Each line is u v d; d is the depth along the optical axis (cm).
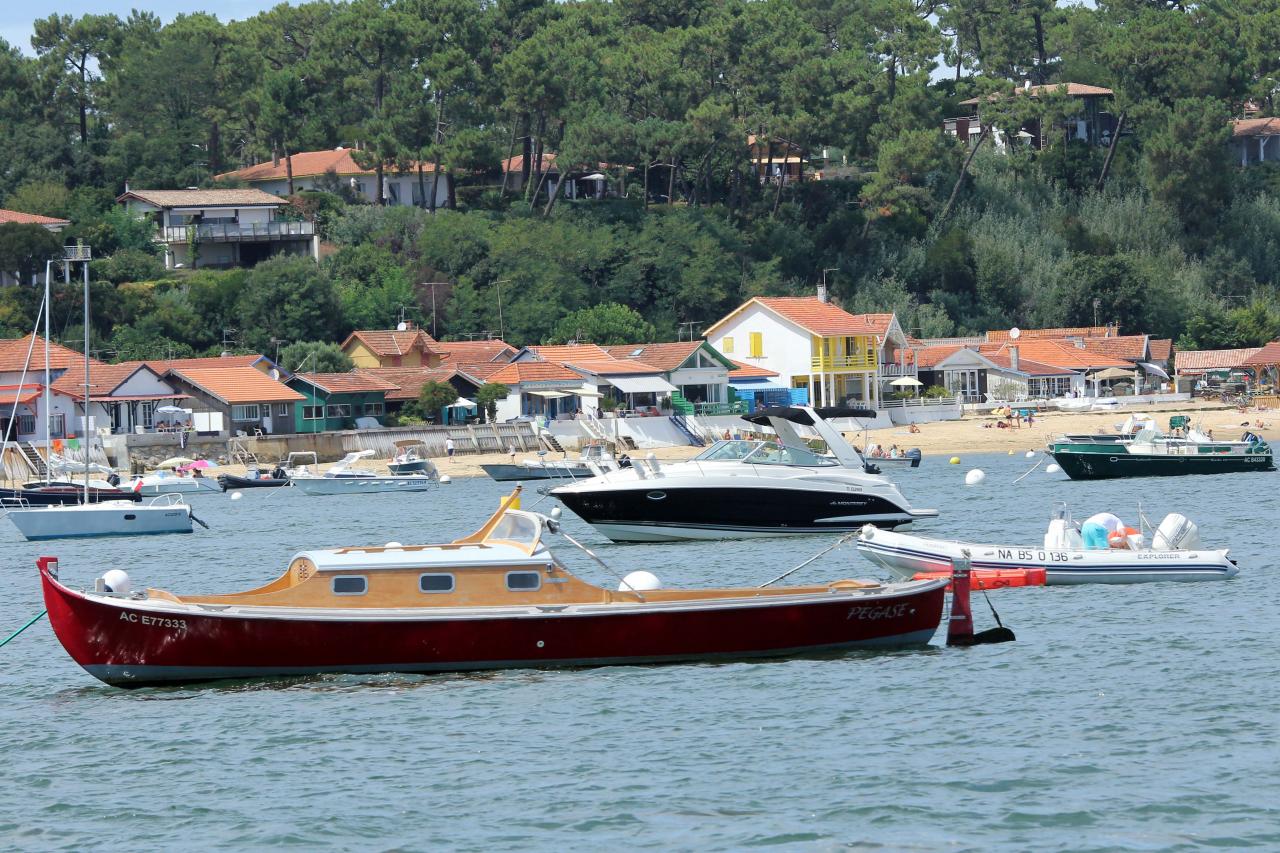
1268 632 10131
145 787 7594
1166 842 6375
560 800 7150
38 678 10119
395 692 9169
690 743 7956
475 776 7550
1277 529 15938
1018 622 10794
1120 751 7575
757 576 13325
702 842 6569
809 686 9050
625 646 9512
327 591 9406
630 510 15650
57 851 6781
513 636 9400
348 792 7375
